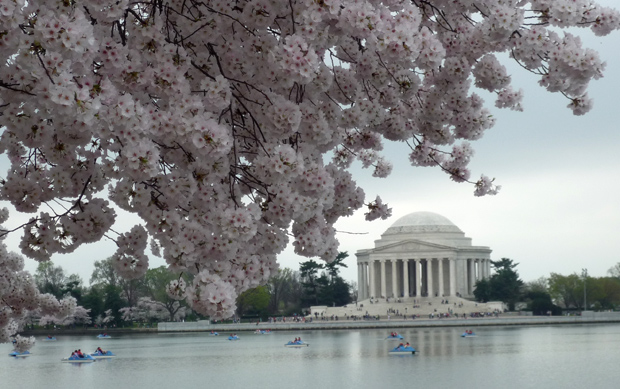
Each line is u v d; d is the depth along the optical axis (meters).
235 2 17.75
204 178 17.05
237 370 97.69
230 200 18.09
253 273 18.25
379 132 24.50
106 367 105.12
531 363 97.50
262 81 17.80
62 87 13.06
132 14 16.88
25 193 18.94
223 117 19.70
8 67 13.95
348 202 22.77
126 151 14.62
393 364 99.81
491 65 21.89
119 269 19.11
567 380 80.44
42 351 144.00
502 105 25.17
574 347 121.25
